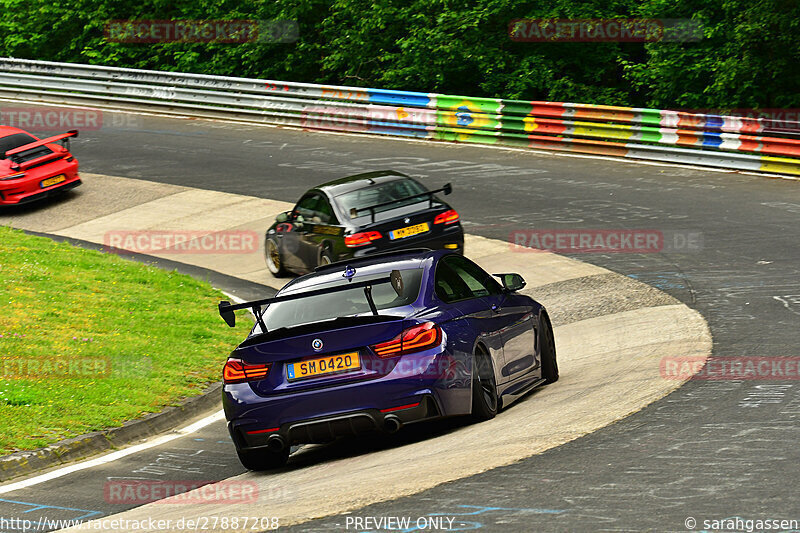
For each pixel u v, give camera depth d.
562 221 39.94
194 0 90.00
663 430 14.94
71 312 30.48
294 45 85.50
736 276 29.44
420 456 15.55
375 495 13.29
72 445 19.78
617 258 33.91
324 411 16.19
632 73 65.38
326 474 15.80
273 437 16.45
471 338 17.06
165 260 42.03
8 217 50.84
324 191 35.16
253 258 41.25
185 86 73.62
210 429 21.78
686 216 38.44
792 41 55.97
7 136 53.25
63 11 94.31
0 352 25.39
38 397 22.12
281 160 57.50
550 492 12.35
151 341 28.17
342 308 17.05
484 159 53.72
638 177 46.69
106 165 59.69
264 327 16.72
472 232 39.88
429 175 50.66
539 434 15.58
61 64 79.25
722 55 60.22
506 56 72.81
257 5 85.38
